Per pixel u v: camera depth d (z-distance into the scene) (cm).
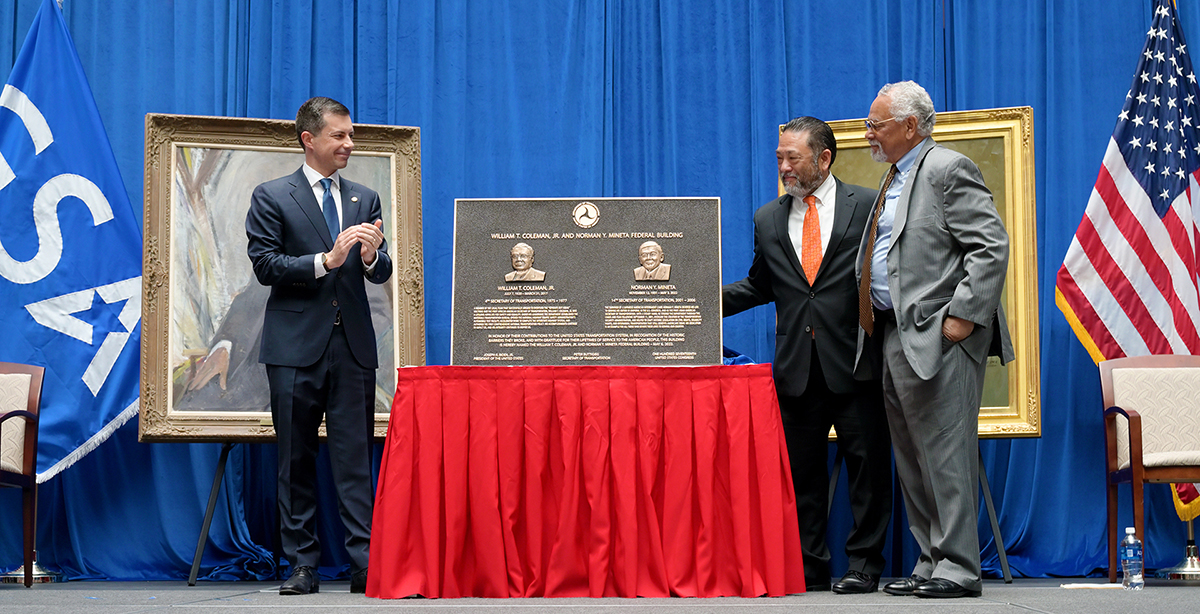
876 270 336
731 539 326
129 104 472
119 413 442
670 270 347
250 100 470
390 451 330
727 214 470
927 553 334
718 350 342
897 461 339
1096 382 465
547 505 329
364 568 357
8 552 450
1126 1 478
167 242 428
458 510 326
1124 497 457
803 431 365
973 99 475
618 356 343
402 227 443
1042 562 453
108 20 477
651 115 477
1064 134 474
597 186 470
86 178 452
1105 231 454
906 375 323
